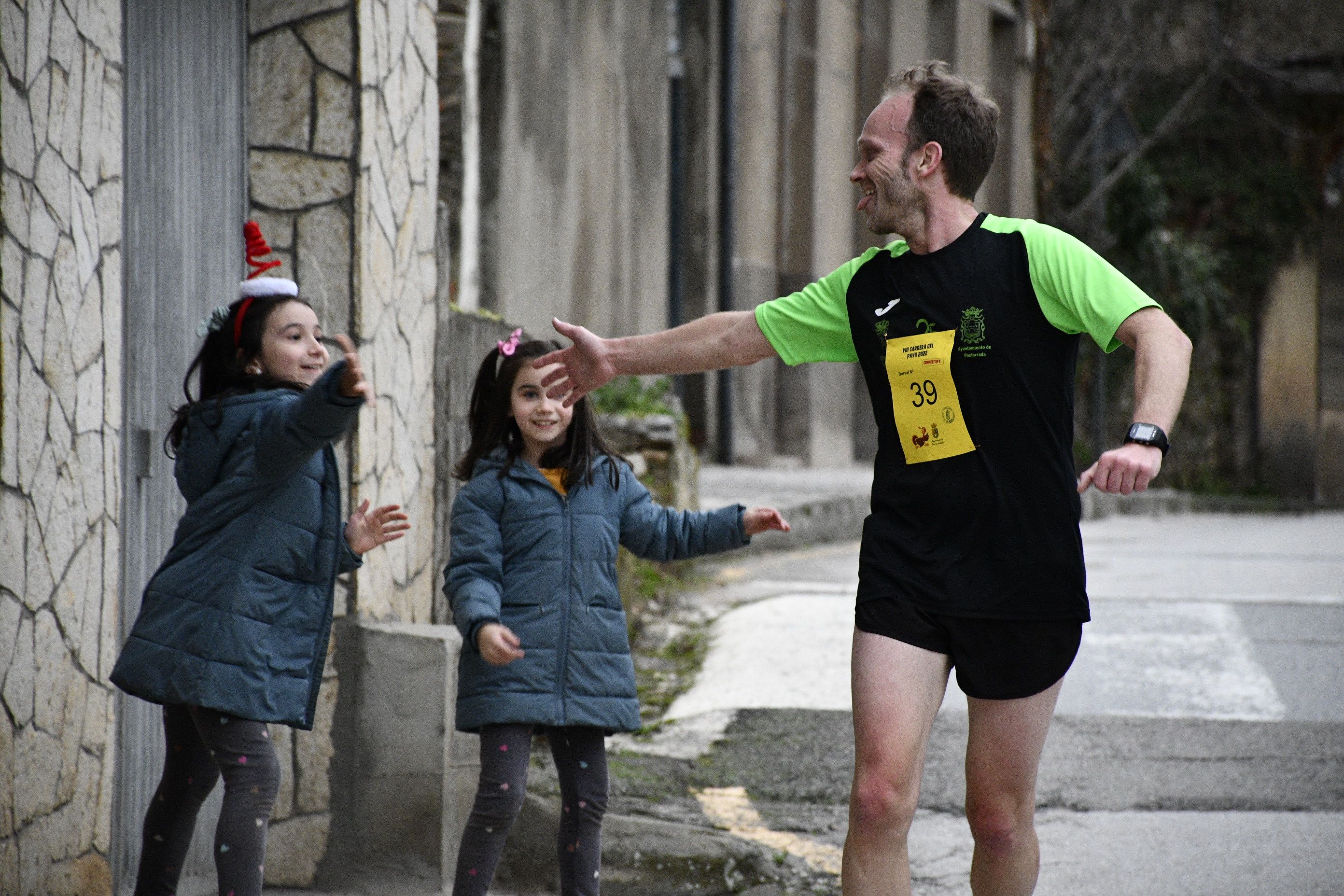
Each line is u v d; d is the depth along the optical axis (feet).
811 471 130.62
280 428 29.66
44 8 31.01
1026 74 177.06
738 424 132.57
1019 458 28.50
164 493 37.42
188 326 38.22
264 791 30.25
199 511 30.83
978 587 28.55
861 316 29.84
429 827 39.32
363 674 39.55
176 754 31.81
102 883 33.71
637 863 39.42
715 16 126.11
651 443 74.79
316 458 31.89
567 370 32.68
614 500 35.76
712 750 50.19
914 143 29.27
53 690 31.40
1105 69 198.90
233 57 40.34
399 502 43.45
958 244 29.12
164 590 30.45
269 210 41.09
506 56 87.81
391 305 42.83
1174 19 210.38
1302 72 218.18
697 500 79.77
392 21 43.24
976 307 28.53
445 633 40.06
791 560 90.02
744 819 44.32
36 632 30.68
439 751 39.32
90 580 32.96
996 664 28.73
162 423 37.11
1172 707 54.85
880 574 29.12
